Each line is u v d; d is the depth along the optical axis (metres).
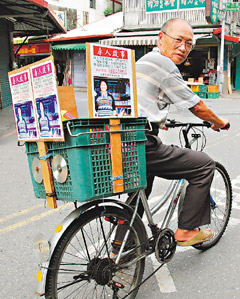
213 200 3.11
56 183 2.03
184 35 2.38
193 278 2.67
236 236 3.31
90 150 1.88
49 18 11.92
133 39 17.94
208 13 14.76
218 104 14.70
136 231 2.35
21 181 5.07
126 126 2.05
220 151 6.56
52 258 1.94
